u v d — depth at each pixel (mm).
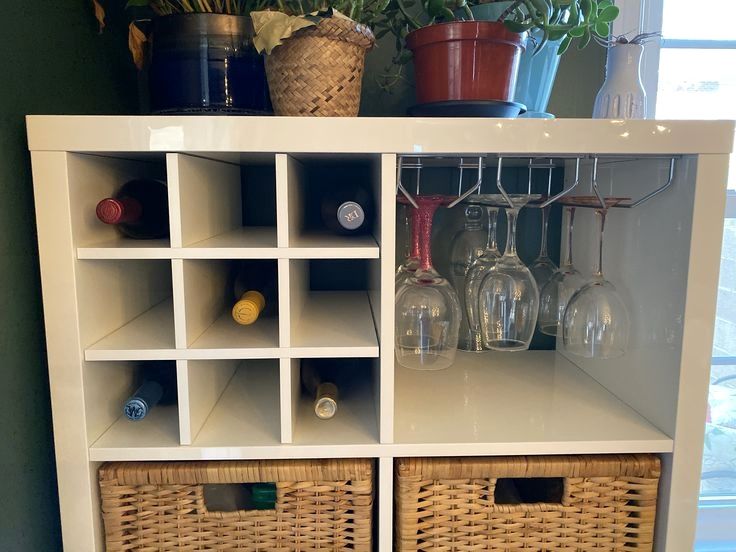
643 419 871
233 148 708
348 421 852
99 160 802
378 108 1128
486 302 915
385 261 744
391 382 771
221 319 913
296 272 845
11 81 702
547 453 798
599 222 1007
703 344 777
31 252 758
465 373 1074
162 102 848
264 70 868
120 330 841
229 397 931
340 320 905
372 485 810
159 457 772
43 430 788
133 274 908
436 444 788
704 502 1371
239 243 785
